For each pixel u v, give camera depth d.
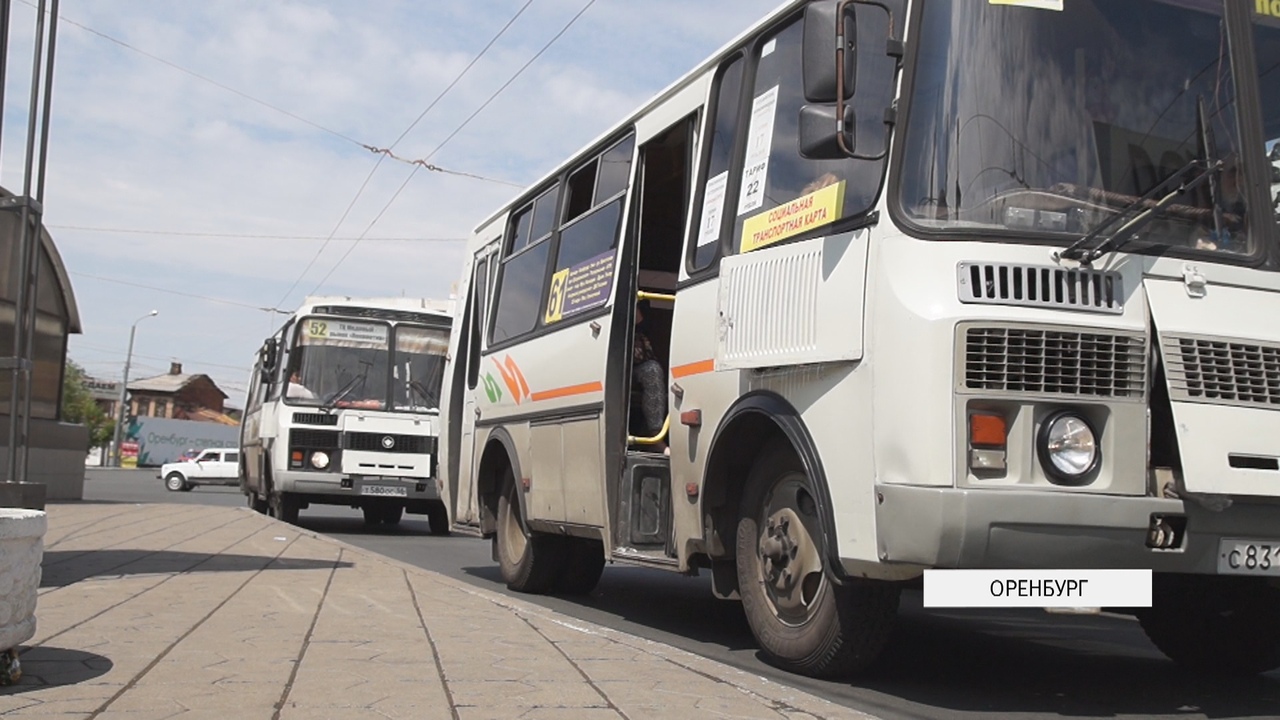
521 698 4.82
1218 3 5.69
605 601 9.77
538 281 9.84
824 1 5.30
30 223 7.88
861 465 5.27
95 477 55.09
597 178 8.95
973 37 5.34
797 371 5.82
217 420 120.50
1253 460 4.97
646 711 4.66
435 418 19.41
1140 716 5.36
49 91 8.05
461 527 11.51
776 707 4.80
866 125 5.69
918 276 5.07
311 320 19.38
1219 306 5.16
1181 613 6.46
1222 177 5.43
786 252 5.99
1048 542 4.82
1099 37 5.45
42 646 5.68
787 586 6.05
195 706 4.52
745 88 6.88
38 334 21.22
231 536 13.32
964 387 4.87
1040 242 5.04
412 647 5.92
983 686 6.00
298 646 5.84
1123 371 4.98
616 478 7.93
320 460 18.78
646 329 8.73
